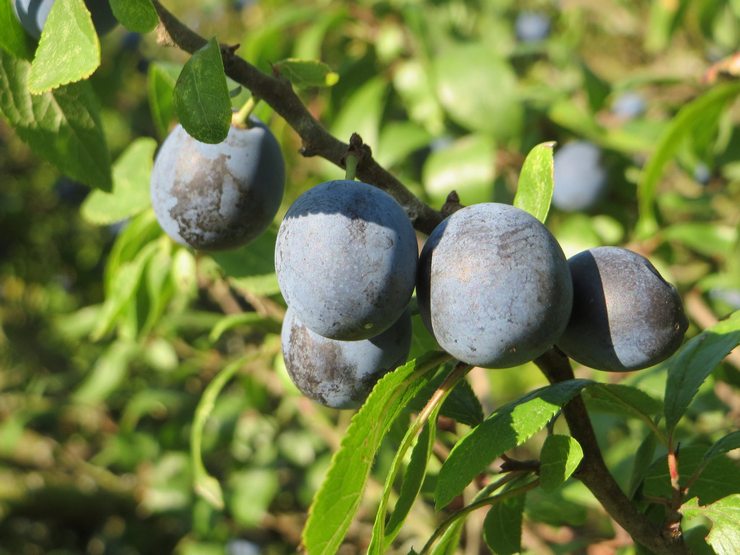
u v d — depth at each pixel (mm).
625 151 283
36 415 374
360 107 273
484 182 255
